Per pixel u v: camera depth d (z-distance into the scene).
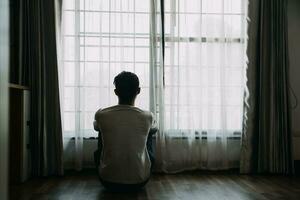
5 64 0.68
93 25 3.12
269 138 3.10
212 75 3.19
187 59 3.17
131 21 3.15
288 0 3.38
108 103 3.12
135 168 2.30
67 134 3.09
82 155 3.09
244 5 3.22
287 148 3.12
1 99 0.66
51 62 2.98
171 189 2.49
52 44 2.98
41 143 2.90
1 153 0.67
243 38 3.23
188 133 3.16
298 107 3.37
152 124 2.48
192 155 3.18
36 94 2.91
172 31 3.15
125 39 3.14
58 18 3.02
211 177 2.95
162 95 3.13
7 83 0.69
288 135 3.13
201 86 3.18
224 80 3.18
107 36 3.13
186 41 3.17
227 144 3.22
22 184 2.63
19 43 2.84
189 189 2.49
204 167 3.21
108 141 2.31
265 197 2.26
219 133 3.20
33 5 2.93
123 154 2.29
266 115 3.14
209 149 3.18
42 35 2.94
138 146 2.32
